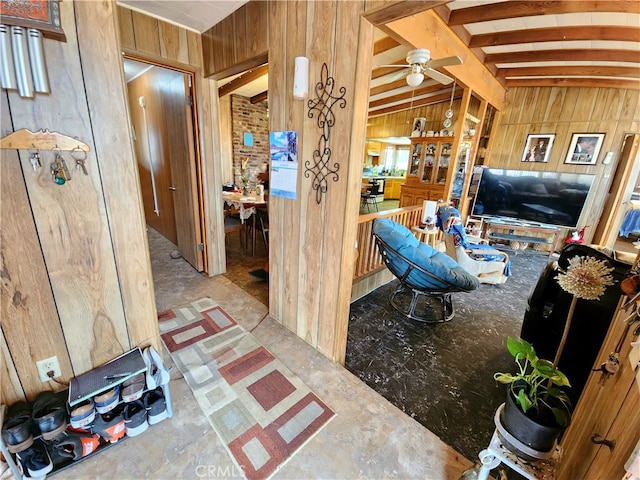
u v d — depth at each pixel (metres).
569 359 1.62
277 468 1.26
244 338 2.14
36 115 1.06
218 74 2.59
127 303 1.43
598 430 0.90
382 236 2.54
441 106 5.86
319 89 1.65
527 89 4.82
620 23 2.52
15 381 1.18
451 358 2.16
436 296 2.83
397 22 2.21
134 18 2.22
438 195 5.35
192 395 1.62
